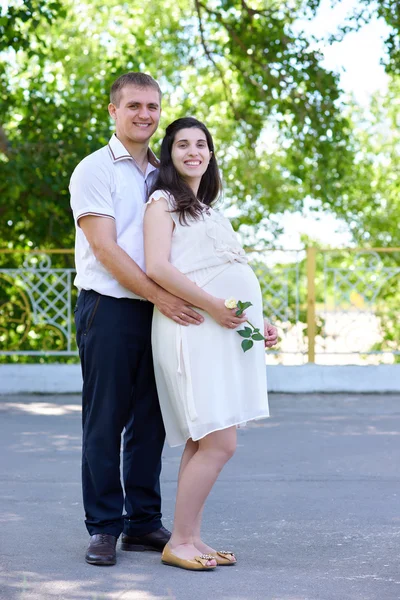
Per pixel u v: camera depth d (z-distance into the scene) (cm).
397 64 1216
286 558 411
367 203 1870
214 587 368
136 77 410
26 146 1155
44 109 1201
